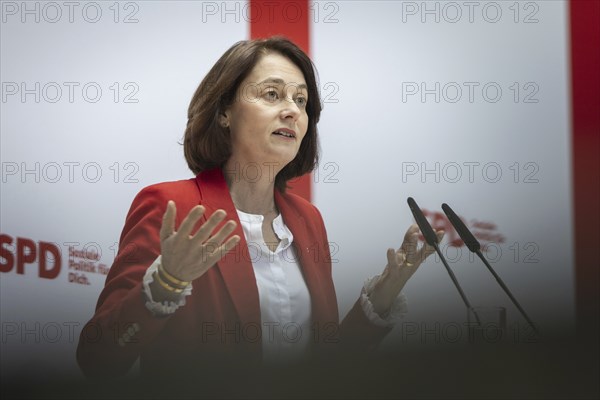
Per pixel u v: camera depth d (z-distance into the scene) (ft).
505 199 19.34
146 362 11.95
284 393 9.68
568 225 19.52
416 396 9.27
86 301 17.22
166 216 10.81
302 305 13.44
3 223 17.03
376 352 9.50
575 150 19.79
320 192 18.88
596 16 20.48
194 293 12.45
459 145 19.49
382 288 13.75
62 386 13.32
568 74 20.17
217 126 13.75
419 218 12.64
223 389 10.77
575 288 18.98
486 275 18.19
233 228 10.82
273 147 13.57
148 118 17.88
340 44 19.38
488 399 9.37
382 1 19.52
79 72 17.61
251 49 13.78
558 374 9.58
